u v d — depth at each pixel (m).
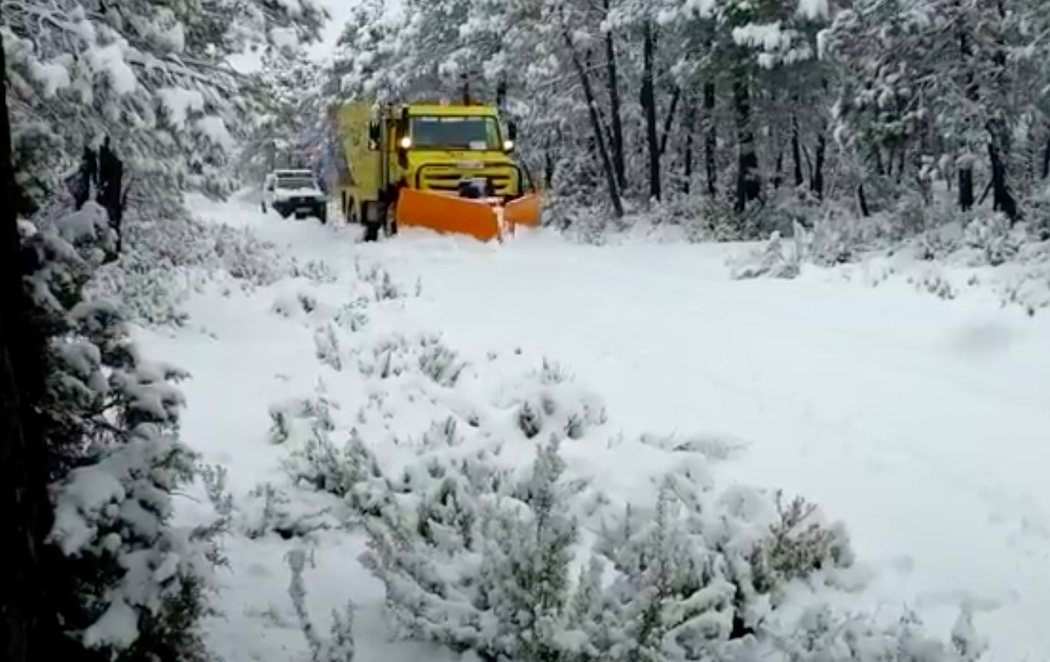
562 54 33.38
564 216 30.72
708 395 9.15
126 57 13.39
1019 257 16.19
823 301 14.37
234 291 14.88
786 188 30.27
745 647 4.41
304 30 17.38
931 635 4.79
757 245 20.77
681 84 29.53
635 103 35.25
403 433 7.62
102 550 3.55
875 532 6.02
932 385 9.55
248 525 5.70
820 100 29.67
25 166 4.18
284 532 5.72
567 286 15.98
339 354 10.31
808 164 35.94
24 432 3.40
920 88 20.67
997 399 9.04
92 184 15.45
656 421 8.31
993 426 8.20
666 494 5.84
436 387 8.74
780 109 29.33
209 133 14.41
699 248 21.27
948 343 11.36
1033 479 6.93
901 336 11.91
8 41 9.23
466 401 8.30
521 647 4.02
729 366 10.35
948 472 7.06
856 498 6.57
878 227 20.03
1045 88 19.67
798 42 26.55
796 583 5.27
